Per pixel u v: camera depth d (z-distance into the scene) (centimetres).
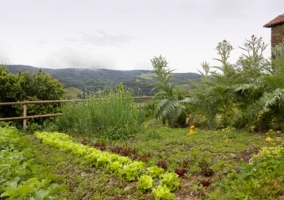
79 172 401
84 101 830
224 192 286
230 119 707
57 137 651
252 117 625
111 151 527
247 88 634
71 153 507
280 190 259
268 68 659
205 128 758
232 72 757
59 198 254
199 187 311
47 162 455
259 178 286
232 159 420
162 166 396
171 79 886
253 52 706
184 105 828
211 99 724
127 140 642
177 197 302
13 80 1244
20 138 579
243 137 561
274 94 567
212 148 487
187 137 606
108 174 389
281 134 574
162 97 859
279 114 610
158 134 632
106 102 788
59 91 1368
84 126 738
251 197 253
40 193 240
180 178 356
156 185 332
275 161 311
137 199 299
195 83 841
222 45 762
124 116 746
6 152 435
